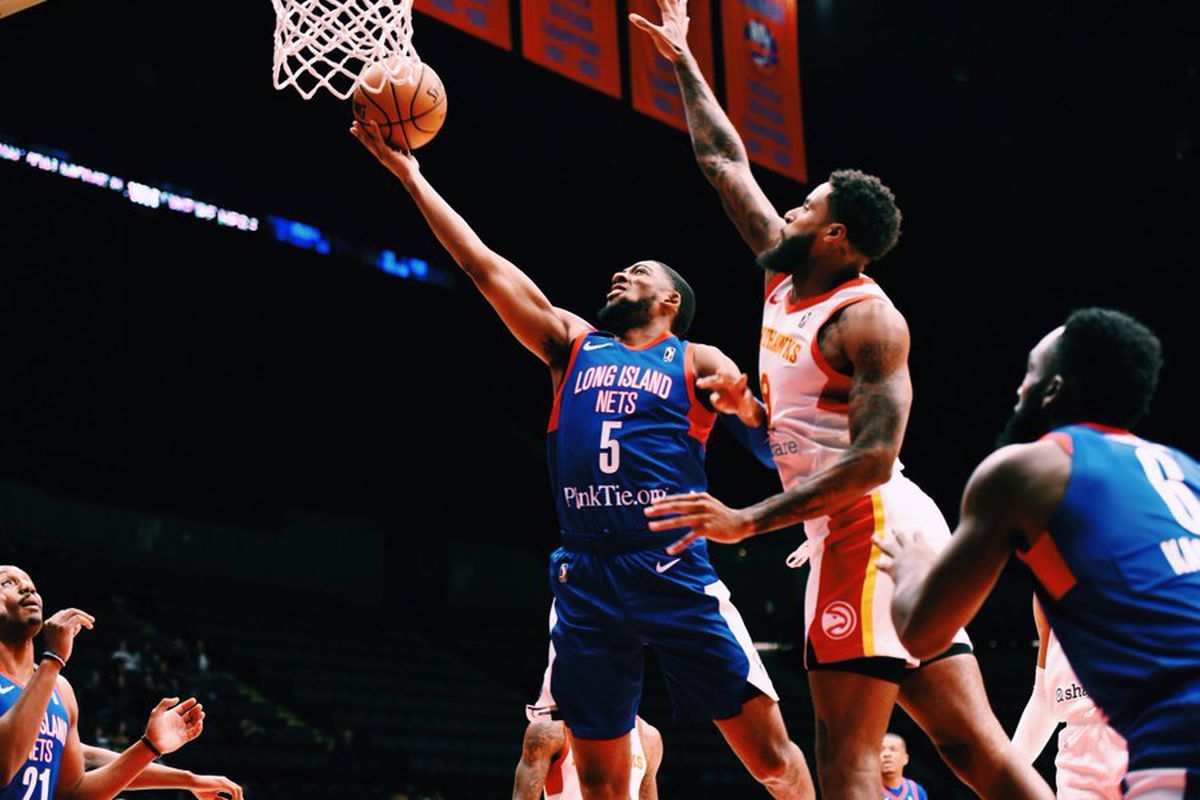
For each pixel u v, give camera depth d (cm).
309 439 2145
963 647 361
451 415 2311
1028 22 1722
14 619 541
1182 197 1822
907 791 730
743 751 421
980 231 1995
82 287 1872
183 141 1978
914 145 1995
